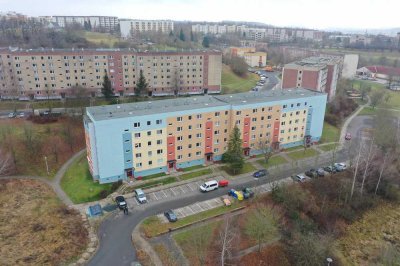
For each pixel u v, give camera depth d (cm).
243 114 8269
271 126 8894
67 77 12356
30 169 7881
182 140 7756
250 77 19025
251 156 8794
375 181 7856
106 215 6216
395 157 8588
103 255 5197
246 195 6869
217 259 5319
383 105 14038
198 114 7725
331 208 7025
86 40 19825
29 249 5284
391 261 5831
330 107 12938
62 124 9806
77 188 7069
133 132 7088
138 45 19562
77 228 5819
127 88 13312
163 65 13512
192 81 14162
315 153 9256
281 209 6588
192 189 7188
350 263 5872
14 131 9044
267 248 5688
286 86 13300
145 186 7181
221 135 8269
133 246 5416
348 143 10038
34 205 6512
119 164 7206
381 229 6819
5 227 5819
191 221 6094
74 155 8656
